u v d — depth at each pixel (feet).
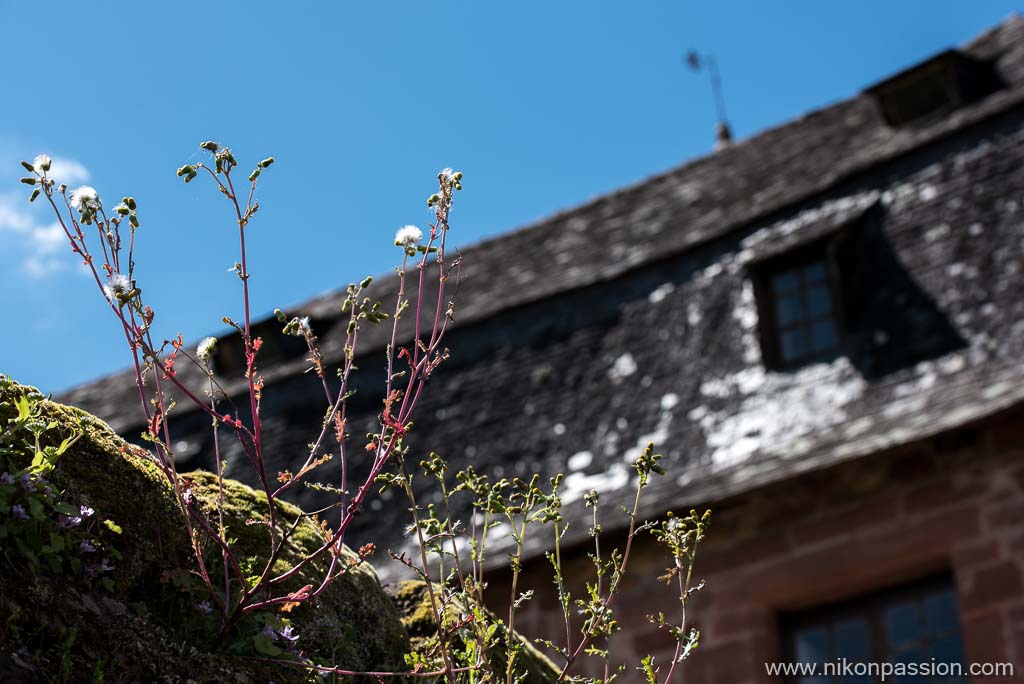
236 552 8.40
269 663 7.73
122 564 7.36
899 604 28.07
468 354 38.45
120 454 7.86
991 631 26.05
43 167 7.57
